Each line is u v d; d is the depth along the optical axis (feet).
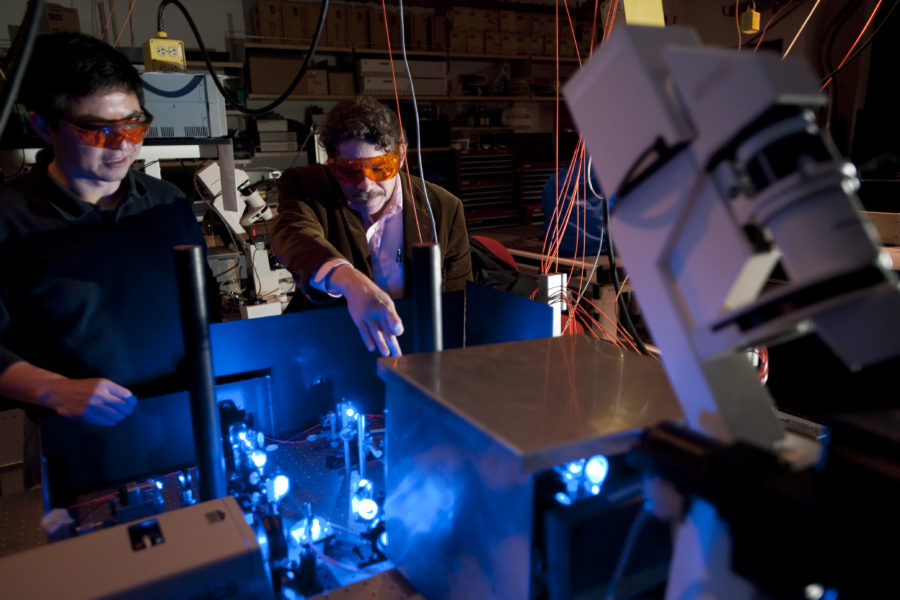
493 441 1.53
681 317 1.31
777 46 15.78
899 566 0.98
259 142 15.20
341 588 2.05
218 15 16.26
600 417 1.64
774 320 1.14
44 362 3.77
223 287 8.94
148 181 4.15
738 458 1.21
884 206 8.97
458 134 19.36
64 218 3.72
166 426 2.86
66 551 1.64
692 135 1.17
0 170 6.12
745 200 1.12
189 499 2.55
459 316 3.90
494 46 18.33
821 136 1.09
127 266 3.88
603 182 1.39
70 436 2.68
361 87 16.65
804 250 1.06
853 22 14.23
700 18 17.79
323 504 2.67
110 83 3.29
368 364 3.48
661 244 1.30
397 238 5.10
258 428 3.22
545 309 3.17
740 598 1.15
